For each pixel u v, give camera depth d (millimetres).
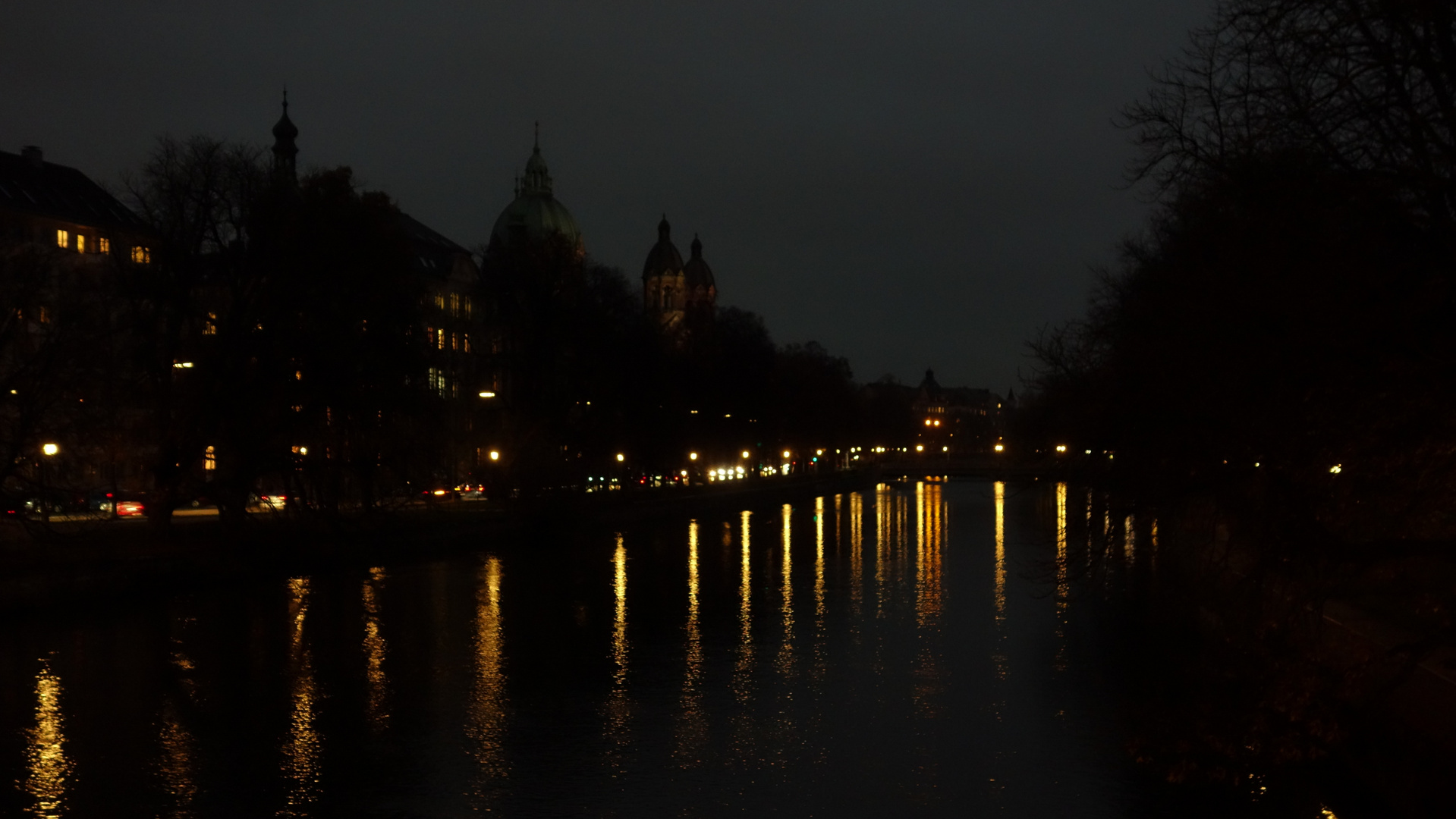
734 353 113250
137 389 47188
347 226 50344
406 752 22594
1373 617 21312
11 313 41719
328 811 19109
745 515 100812
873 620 38938
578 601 43719
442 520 66750
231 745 23047
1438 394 13938
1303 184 14984
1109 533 23250
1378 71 13969
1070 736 24031
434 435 55469
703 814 19188
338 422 52062
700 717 25500
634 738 23719
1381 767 17750
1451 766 16156
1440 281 13977
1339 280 14609
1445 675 16562
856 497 135375
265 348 49250
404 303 53156
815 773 21531
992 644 34375
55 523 49781
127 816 18844
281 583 47625
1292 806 19344
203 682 28562
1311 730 18516
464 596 44688
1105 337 26672
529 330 76875
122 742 23109
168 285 47375
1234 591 19391
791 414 146000
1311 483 15758
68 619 37781
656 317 99625
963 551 64875
